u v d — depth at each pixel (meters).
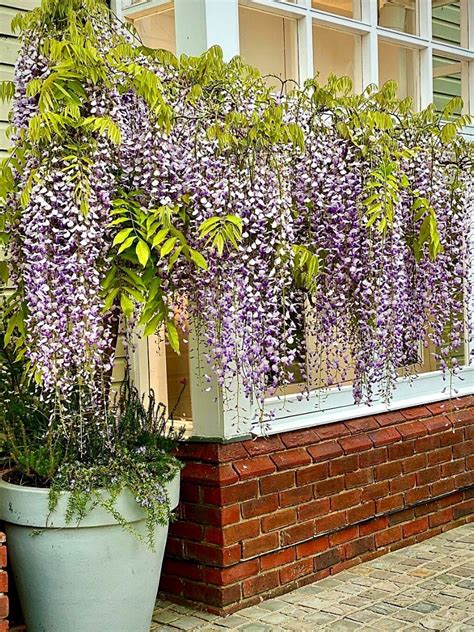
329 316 3.66
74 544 3.04
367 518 4.34
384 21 4.57
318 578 4.11
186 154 3.11
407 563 4.33
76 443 3.25
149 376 4.20
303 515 4.02
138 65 3.05
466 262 4.12
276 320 3.26
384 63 4.61
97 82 2.95
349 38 4.38
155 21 4.08
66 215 2.90
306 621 3.60
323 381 4.03
